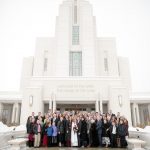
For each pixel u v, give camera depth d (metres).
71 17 44.53
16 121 33.19
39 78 28.98
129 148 11.75
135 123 32.81
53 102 27.52
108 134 12.48
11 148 11.30
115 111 26.59
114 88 27.28
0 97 33.91
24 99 27.20
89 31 43.06
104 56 44.09
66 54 41.19
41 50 44.19
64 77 29.17
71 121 12.82
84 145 12.37
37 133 12.28
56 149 11.15
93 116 13.07
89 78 29.06
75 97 27.94
